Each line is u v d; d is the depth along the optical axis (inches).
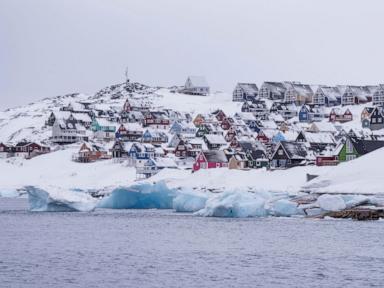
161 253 4256.9
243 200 6387.8
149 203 7593.5
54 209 7244.1
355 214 6063.0
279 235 5017.2
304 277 3506.4
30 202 7401.6
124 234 5191.9
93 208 7214.6
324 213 6274.6
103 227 5669.3
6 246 4574.3
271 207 6525.6
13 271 3666.3
